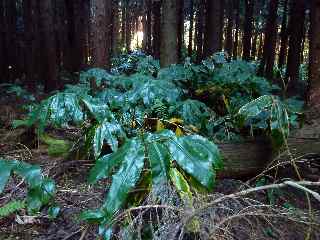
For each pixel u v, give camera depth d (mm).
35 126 3898
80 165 3039
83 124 2838
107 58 6516
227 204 2195
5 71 10602
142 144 1510
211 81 3758
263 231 2324
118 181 1438
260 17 15945
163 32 6324
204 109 3137
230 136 3084
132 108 2779
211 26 9359
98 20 6352
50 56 8773
